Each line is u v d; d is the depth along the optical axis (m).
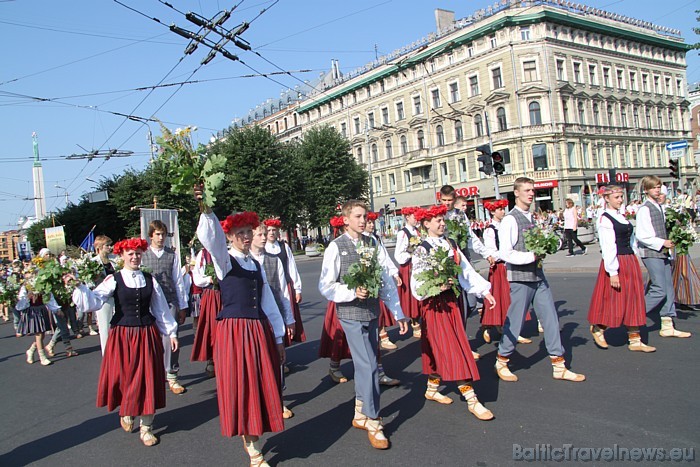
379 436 3.86
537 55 38.06
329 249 4.31
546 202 38.84
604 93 42.66
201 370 6.98
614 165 43.16
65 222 40.38
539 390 4.75
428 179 46.03
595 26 41.38
